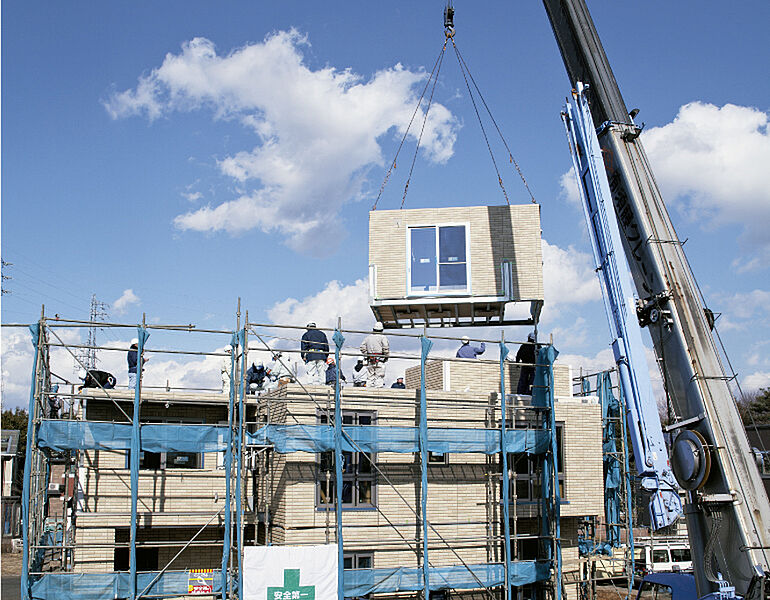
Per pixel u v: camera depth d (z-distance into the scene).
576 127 16.27
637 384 13.97
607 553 26.05
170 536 22.05
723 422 12.91
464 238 23.52
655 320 14.10
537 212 23.50
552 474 21.62
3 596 28.89
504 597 21.25
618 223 15.52
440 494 21.59
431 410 22.03
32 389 17.75
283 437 18.89
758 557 12.03
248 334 19.44
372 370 22.11
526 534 23.66
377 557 20.52
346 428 19.56
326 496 20.05
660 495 13.47
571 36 16.94
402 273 23.48
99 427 18.06
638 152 15.46
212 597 19.08
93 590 17.33
